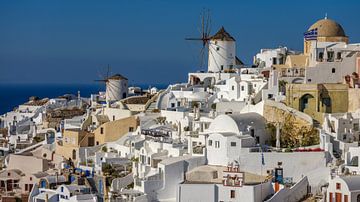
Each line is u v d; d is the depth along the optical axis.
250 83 135.75
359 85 121.88
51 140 143.62
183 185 101.75
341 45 135.62
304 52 150.38
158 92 160.00
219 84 146.50
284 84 129.12
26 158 131.88
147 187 104.75
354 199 94.50
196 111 127.19
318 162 104.88
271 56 155.38
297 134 114.81
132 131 135.50
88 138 134.75
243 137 107.19
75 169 121.81
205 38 162.50
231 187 100.06
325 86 119.75
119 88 166.62
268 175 104.44
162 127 128.62
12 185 127.69
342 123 111.19
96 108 157.12
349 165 102.94
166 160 107.81
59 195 111.56
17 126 165.75
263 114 119.81
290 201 100.38
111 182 112.12
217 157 107.81
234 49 161.75
